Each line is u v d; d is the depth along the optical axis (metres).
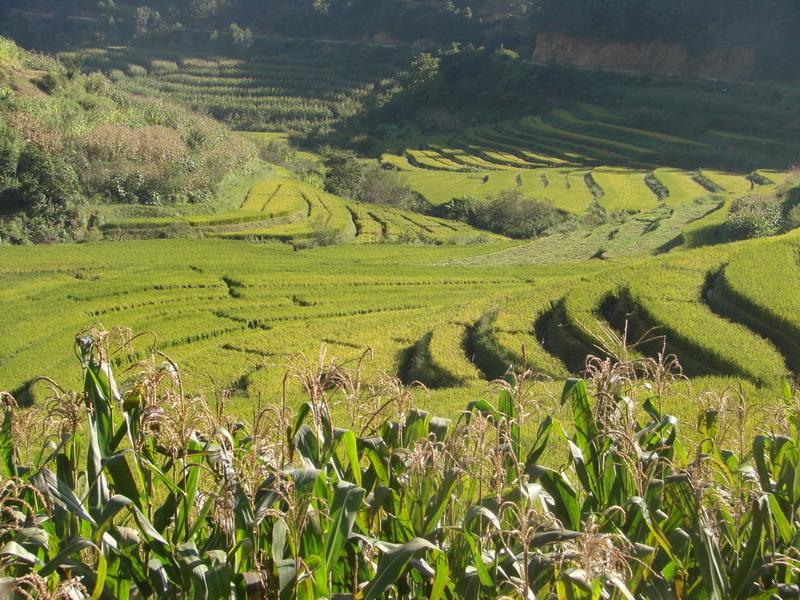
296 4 176.38
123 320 28.55
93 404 5.26
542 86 125.06
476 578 4.98
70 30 164.88
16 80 62.28
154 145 58.59
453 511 5.60
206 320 28.55
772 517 5.60
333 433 5.39
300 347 23.91
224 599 4.47
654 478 6.11
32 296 32.25
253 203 62.69
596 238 57.91
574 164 99.81
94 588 4.45
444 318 25.14
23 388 22.38
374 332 24.84
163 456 6.15
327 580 4.61
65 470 5.52
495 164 104.44
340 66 153.88
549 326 22.52
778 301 19.91
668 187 80.31
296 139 125.19
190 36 165.25
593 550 4.39
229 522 4.88
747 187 78.38
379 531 5.52
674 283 22.95
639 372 16.83
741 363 17.14
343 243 57.34
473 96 131.00
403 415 6.04
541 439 6.50
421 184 91.94
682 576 5.47
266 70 152.12
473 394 17.14
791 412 7.79
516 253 53.09
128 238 51.62
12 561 4.33
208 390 20.44
